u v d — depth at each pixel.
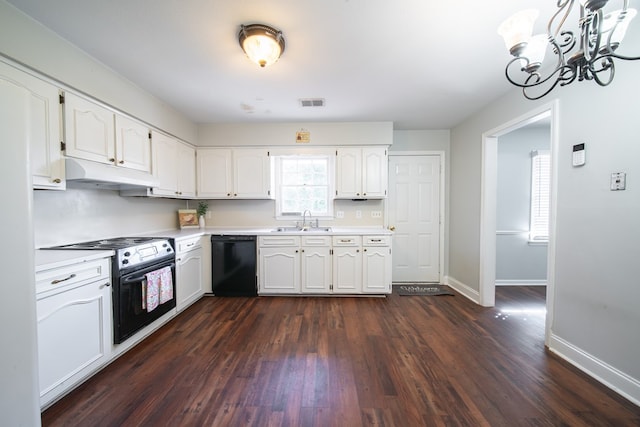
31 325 1.14
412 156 3.99
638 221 1.55
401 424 1.40
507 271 3.89
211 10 1.56
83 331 1.71
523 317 2.77
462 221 3.59
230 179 3.67
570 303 1.97
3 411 1.07
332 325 2.56
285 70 2.25
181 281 2.85
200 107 3.08
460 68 2.22
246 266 3.38
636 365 1.56
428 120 3.55
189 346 2.18
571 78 1.21
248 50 1.79
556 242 2.10
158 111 2.84
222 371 1.85
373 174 3.62
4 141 1.06
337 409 1.50
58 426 1.39
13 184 1.09
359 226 3.93
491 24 1.68
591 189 1.82
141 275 2.21
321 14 1.59
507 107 2.69
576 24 1.68
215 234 3.38
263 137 3.64
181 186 3.32
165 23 1.67
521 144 3.83
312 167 3.98
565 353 2.00
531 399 1.58
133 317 2.11
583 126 1.88
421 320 2.69
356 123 3.60
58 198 2.10
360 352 2.09
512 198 3.85
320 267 3.35
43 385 1.46
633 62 1.56
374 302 3.21
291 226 3.95
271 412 1.48
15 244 1.09
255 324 2.59
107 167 2.14
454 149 3.82
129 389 1.67
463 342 2.24
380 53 2.00
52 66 1.74
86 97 2.02
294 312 2.89
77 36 1.79
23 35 1.57
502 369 1.87
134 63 2.13
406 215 4.00
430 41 1.85
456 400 1.57
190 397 1.60
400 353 2.07
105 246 2.06
